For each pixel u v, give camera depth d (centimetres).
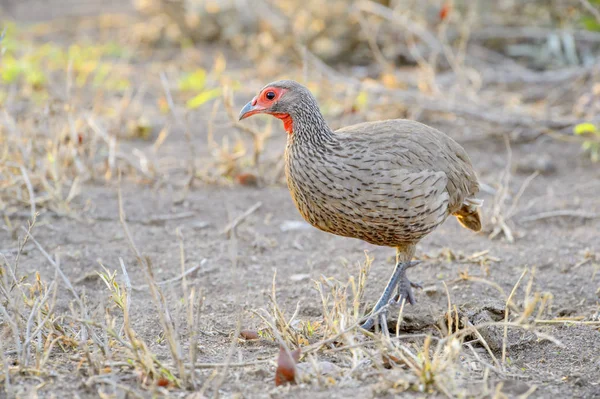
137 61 2339
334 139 943
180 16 2464
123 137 1733
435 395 758
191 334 794
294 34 2216
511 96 1891
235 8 2392
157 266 1162
